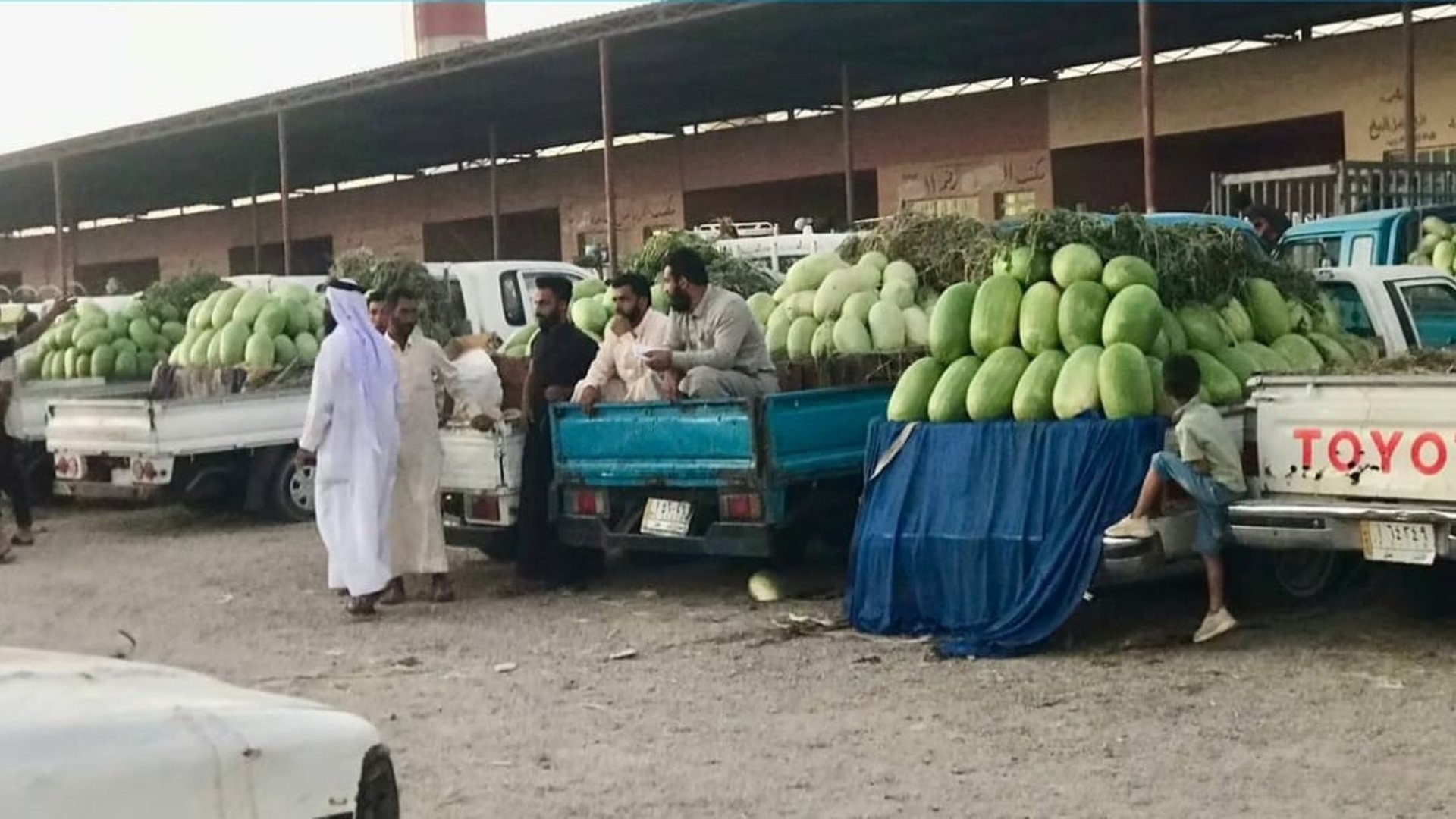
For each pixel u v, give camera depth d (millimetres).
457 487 10609
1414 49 22188
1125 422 7910
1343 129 24734
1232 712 6703
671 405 9422
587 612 9586
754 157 31953
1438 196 18453
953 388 8547
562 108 27703
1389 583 8336
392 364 9789
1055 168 27469
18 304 20891
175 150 29750
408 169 36719
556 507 10188
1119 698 7016
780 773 6152
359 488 9609
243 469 14320
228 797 2494
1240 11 21891
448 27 35875
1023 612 7957
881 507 8656
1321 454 7680
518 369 11227
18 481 13555
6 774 2303
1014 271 8641
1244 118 25266
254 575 11547
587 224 35000
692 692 7508
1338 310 10625
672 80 24672
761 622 9055
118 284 23031
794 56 23000
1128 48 24719
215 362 15156
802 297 10383
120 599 10734
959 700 7129
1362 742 6184
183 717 2559
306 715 2709
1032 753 6258
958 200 29078
